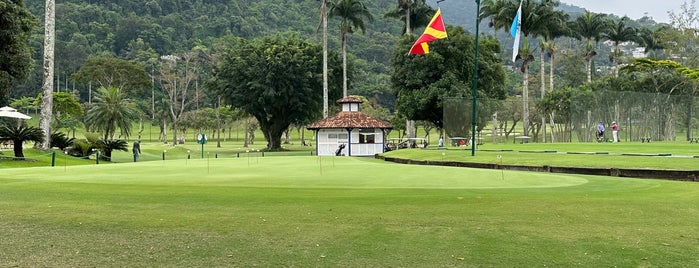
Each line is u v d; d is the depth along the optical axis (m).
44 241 6.84
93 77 87.31
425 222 8.09
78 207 9.31
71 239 6.95
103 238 7.00
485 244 6.78
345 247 6.61
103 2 149.38
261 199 10.25
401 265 5.87
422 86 51.50
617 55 86.31
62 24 129.88
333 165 20.23
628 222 8.18
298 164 20.80
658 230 7.63
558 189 12.44
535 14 59.12
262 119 67.06
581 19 78.56
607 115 49.94
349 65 66.81
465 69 51.62
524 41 60.69
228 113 96.06
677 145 34.12
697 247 6.67
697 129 53.47
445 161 24.88
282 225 7.84
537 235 7.27
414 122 64.00
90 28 135.00
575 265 5.88
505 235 7.27
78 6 140.50
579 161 21.06
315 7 176.00
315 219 8.28
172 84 107.31
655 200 10.41
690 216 8.71
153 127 125.88
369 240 6.96
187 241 6.87
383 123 46.44
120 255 6.20
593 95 49.72
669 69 67.75
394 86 54.97
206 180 13.91
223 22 147.88
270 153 55.31
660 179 17.00
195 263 5.89
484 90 54.16
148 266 5.77
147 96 122.75
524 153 25.88
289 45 63.78
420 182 13.68
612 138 49.06
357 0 61.22
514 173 16.61
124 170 17.41
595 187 13.09
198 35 143.25
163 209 9.14
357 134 45.19
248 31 146.38
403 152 31.89
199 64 121.00
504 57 140.38
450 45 50.47
